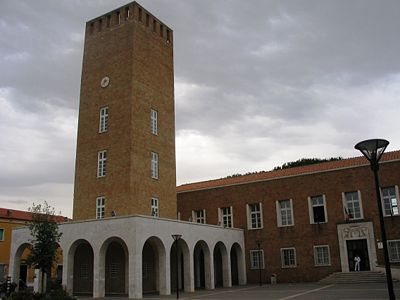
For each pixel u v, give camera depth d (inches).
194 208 1729.8
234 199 1647.4
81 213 1299.2
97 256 1093.1
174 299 976.3
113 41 1385.3
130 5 1380.4
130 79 1304.1
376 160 532.7
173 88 1502.2
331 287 1172.5
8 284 1115.3
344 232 1401.3
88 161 1331.2
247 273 1568.7
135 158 1254.9
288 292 1064.8
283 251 1515.7
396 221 1326.3
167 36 1523.1
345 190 1430.9
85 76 1417.3
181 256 1389.0
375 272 1296.8
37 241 1079.6
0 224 2027.6
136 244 1040.2
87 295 1172.5
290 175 1547.7
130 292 1017.5
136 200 1230.3
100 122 1337.4
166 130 1419.8
